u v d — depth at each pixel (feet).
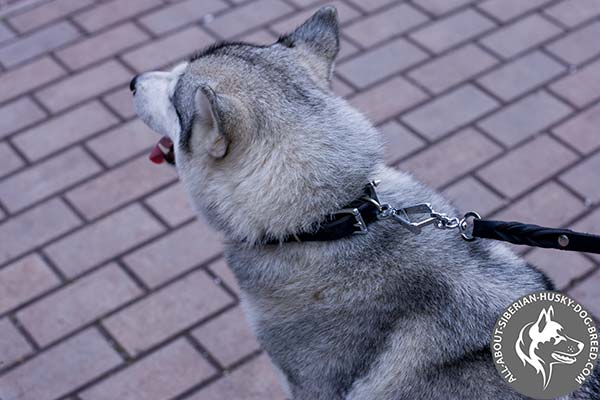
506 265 8.04
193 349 9.50
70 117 10.81
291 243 7.98
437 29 11.41
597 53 11.15
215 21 11.52
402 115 10.76
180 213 10.19
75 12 11.64
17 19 11.59
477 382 7.82
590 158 10.41
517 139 10.56
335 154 7.89
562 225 10.02
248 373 9.40
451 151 10.50
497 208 10.14
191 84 8.09
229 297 9.75
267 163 7.87
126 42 11.35
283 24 11.47
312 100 8.00
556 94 10.85
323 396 8.23
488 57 11.16
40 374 9.39
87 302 9.73
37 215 10.20
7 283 9.83
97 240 10.05
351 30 11.42
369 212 7.93
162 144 8.74
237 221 7.98
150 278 9.84
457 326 7.85
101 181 10.39
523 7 11.57
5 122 10.79
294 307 8.07
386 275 7.93
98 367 9.43
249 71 8.06
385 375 7.95
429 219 7.90
